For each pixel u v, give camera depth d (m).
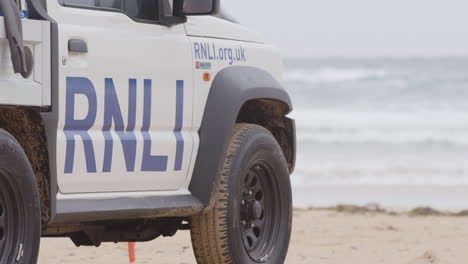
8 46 14.36
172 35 17.98
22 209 14.89
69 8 16.08
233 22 20.28
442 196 57.19
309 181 67.06
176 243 28.39
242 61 19.78
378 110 110.56
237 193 18.92
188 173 18.41
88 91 16.17
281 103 20.56
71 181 16.08
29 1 15.32
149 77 17.36
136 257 25.31
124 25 17.00
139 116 17.17
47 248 26.86
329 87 134.12
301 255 26.25
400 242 29.66
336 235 31.42
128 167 17.02
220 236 18.73
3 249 14.84
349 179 67.69
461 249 27.34
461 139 85.94
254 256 19.72
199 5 17.66
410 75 141.38
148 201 17.42
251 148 19.22
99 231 18.66
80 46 15.97
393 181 66.56
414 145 83.50
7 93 14.34
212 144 18.56
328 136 89.50
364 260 25.41
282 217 20.34
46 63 15.05
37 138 15.28
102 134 16.55
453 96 122.00
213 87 18.80
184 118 18.14
